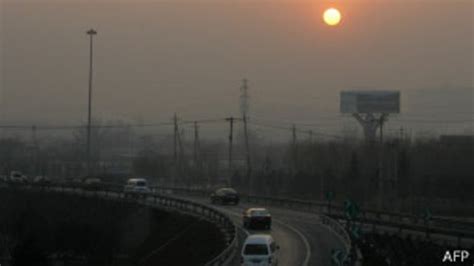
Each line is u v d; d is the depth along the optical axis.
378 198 92.12
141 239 79.50
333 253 37.81
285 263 44.81
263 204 88.81
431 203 86.50
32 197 96.50
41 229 83.50
